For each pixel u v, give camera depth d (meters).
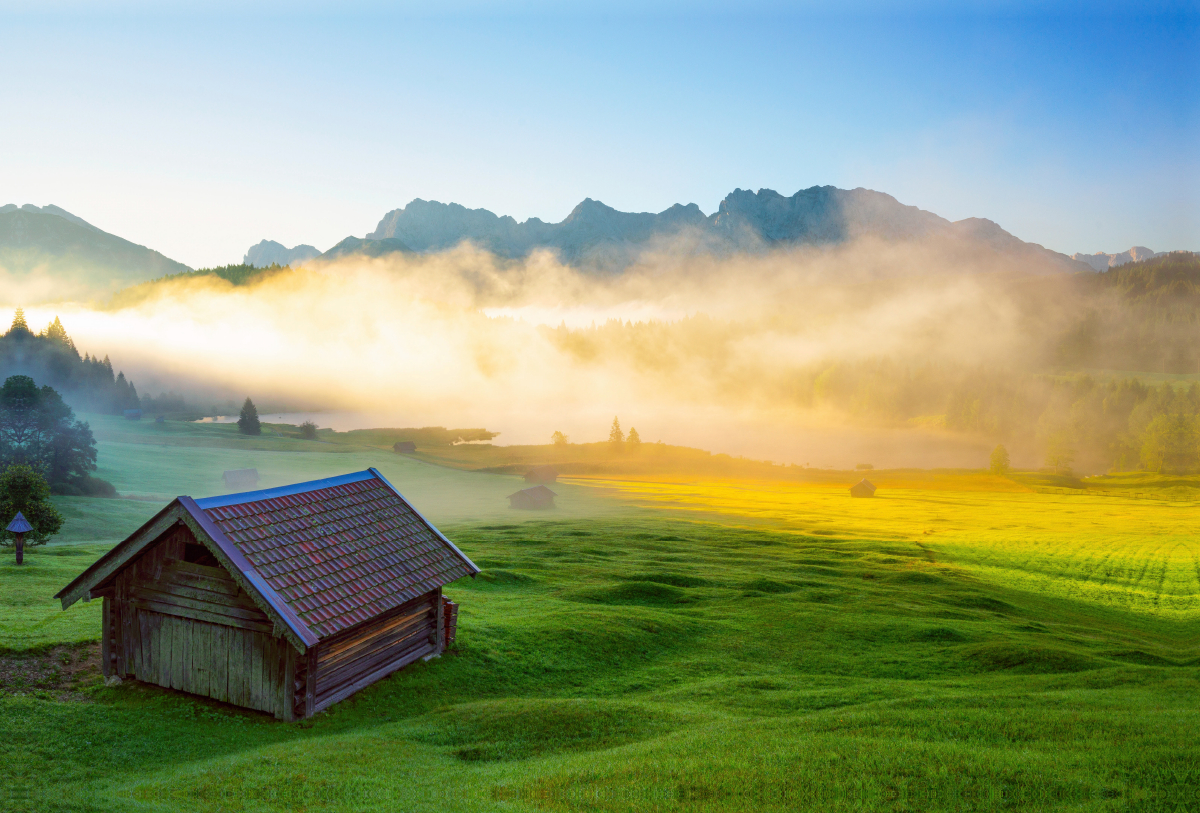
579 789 14.86
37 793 14.39
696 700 24.44
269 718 19.95
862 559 64.69
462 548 62.28
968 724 18.41
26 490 50.00
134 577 21.45
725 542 72.88
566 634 31.22
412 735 19.45
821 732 18.36
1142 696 22.53
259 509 22.27
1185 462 199.88
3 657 21.72
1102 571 64.56
